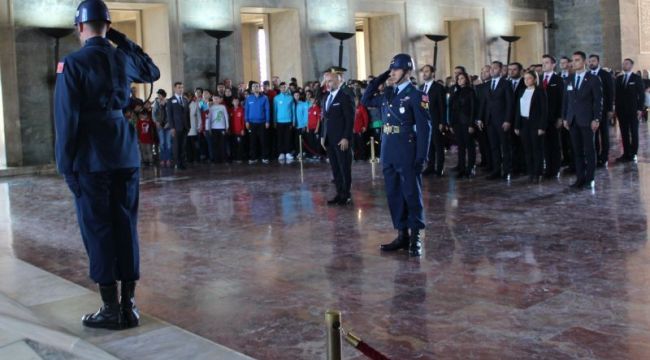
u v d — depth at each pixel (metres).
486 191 10.15
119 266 4.54
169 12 18.08
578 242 6.62
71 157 4.25
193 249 6.98
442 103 12.00
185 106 15.33
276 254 6.63
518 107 11.12
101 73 4.27
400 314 4.73
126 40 4.63
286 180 12.30
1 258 6.73
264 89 17.39
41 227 8.50
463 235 7.14
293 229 7.79
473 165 11.91
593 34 26.98
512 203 9.00
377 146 16.42
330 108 9.30
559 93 11.23
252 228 7.94
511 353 3.96
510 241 6.79
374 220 8.14
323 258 6.41
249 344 4.28
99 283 4.50
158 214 9.12
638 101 13.15
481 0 25.12
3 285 5.65
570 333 4.23
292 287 5.50
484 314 4.65
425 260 6.18
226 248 6.97
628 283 5.22
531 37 27.58
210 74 18.89
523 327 4.37
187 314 4.92
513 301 4.90
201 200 10.24
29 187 12.93
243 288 5.53
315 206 9.30
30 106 16.25
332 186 11.23
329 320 2.80
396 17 22.88
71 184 4.38
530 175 11.19
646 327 4.28
